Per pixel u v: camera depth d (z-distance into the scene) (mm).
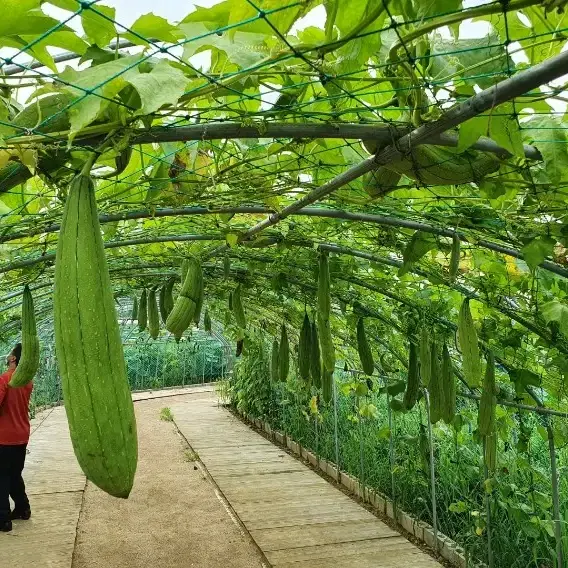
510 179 2754
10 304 10016
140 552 7387
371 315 6508
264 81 2385
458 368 6781
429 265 5031
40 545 7449
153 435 15375
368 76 2254
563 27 1947
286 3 1728
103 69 1696
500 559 6262
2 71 2211
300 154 3232
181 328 3377
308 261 5988
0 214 3521
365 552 7078
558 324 4566
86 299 1604
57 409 20594
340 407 11750
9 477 8000
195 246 6238
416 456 8164
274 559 6910
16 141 1864
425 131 2135
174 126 2100
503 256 4672
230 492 9766
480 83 2049
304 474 10984
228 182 3463
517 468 6379
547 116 2533
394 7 1747
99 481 1577
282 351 6090
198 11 1804
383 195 2992
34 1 1657
